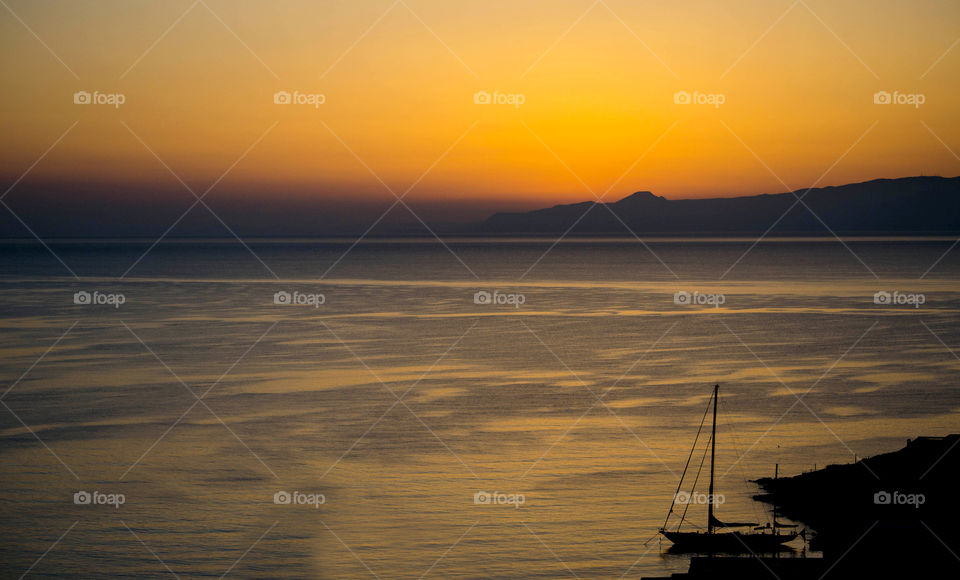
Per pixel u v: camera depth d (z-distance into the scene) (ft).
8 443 193.16
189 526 142.61
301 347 345.10
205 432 203.31
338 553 130.72
